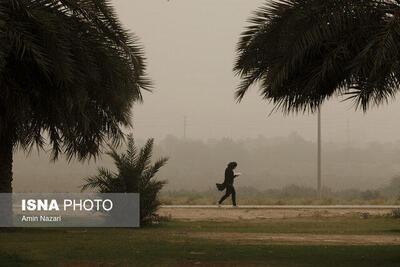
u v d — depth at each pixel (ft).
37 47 75.31
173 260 66.69
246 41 69.46
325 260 67.00
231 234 102.78
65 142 102.63
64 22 81.97
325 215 159.22
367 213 157.79
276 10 67.00
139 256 69.77
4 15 74.02
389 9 64.44
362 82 67.41
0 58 71.82
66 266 61.67
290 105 72.49
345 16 64.28
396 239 95.61
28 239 87.86
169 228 116.98
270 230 112.98
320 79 70.23
